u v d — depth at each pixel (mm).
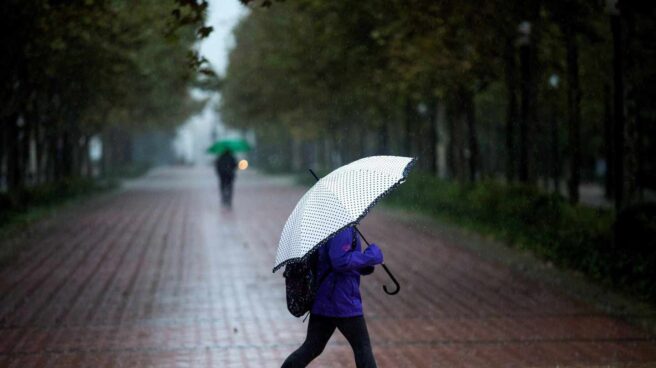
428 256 49406
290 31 86875
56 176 108500
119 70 74188
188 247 54656
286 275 17672
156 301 35250
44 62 61562
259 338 28250
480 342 27375
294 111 128750
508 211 56625
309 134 143000
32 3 50438
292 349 26562
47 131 98312
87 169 140750
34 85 67000
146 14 64375
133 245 55594
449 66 58719
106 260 48125
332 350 26078
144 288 38531
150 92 117750
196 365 24422
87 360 25000
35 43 54562
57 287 38656
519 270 43312
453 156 91188
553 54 59906
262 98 132750
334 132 134000
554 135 73125
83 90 89062
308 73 88188
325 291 17625
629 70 41562
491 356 25359
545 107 74750
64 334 28734
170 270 44281
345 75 82500
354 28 67312
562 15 51531
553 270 42125
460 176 82125
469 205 66688
